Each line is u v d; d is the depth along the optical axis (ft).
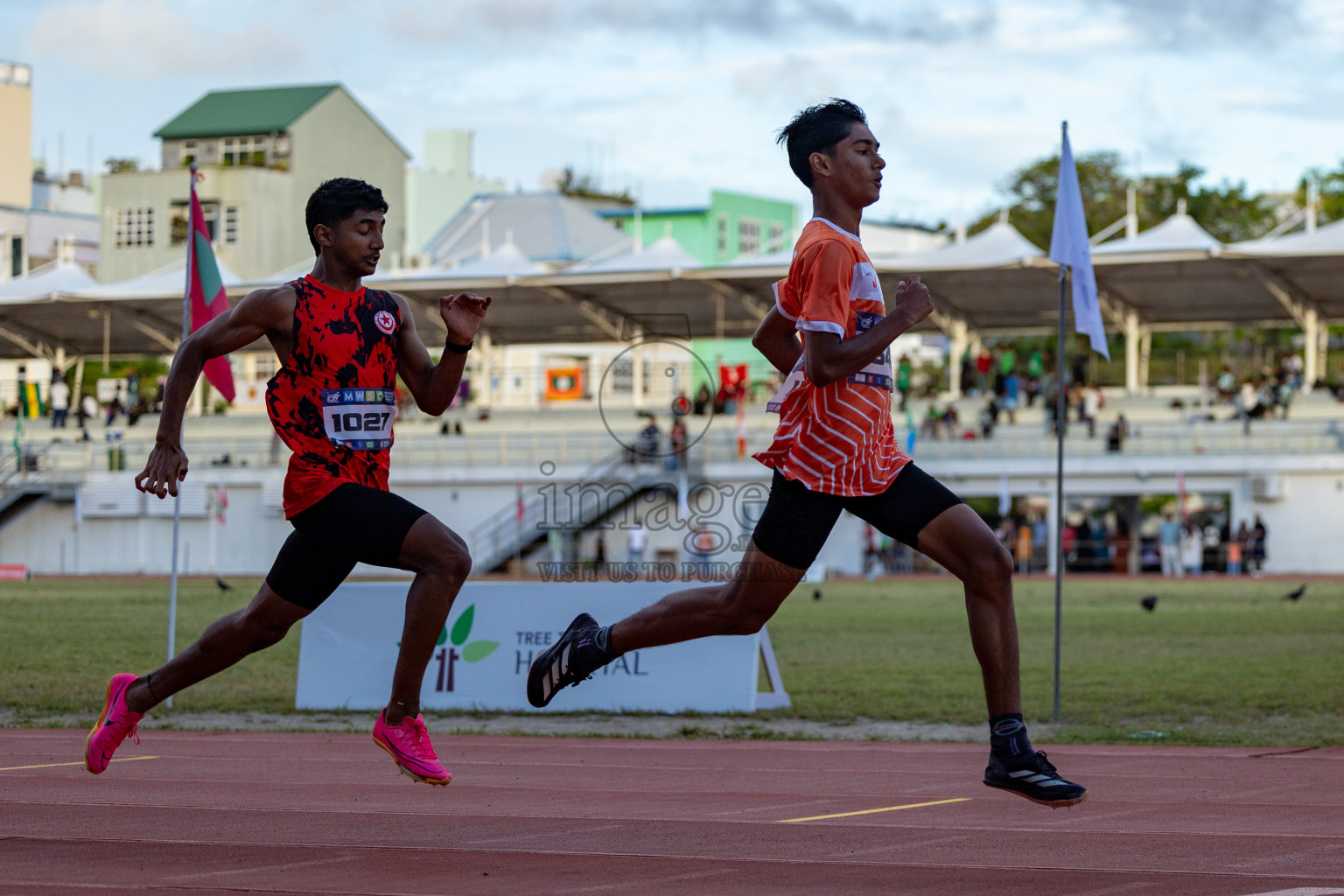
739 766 37.68
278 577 23.93
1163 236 197.88
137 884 19.93
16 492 200.44
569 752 40.98
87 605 119.44
